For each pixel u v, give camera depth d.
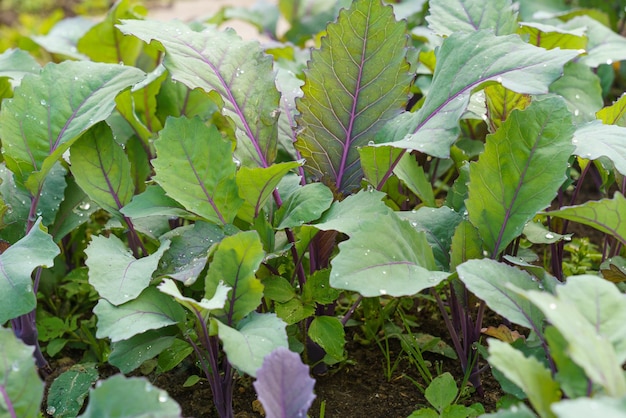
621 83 1.54
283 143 1.10
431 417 0.94
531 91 0.91
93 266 0.95
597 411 0.74
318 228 0.94
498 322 1.09
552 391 0.82
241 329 0.91
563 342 0.83
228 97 1.02
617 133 0.96
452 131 0.94
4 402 0.85
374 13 1.02
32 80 1.03
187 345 0.99
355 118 1.04
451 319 1.10
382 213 0.94
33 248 0.94
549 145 0.94
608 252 1.17
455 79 0.98
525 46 0.96
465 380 0.98
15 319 1.02
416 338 1.08
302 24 1.58
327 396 1.02
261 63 1.05
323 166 1.05
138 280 0.94
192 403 1.01
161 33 1.03
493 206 0.96
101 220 1.26
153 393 0.82
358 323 1.09
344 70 1.03
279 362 0.85
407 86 1.04
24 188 1.03
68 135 1.02
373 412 1.00
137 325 0.91
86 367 1.04
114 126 1.21
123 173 1.03
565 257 1.23
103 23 1.29
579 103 1.17
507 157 0.95
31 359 0.86
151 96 1.20
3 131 1.02
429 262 0.94
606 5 1.53
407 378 1.04
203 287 0.99
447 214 1.00
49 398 0.98
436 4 1.15
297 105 1.04
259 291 0.92
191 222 1.17
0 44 1.66
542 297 0.81
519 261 0.93
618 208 0.90
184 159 0.97
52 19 1.78
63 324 1.09
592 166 1.23
